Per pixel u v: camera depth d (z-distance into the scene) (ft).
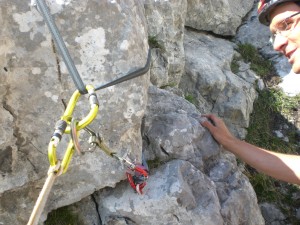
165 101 7.64
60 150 5.67
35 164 5.68
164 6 9.46
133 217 6.23
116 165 6.06
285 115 10.79
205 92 10.31
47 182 3.53
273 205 8.94
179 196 6.31
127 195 6.34
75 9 5.31
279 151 10.07
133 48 5.66
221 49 11.68
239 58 11.85
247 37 12.49
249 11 13.12
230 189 7.08
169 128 6.96
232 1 12.53
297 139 10.44
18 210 5.83
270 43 12.26
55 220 6.18
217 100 10.36
